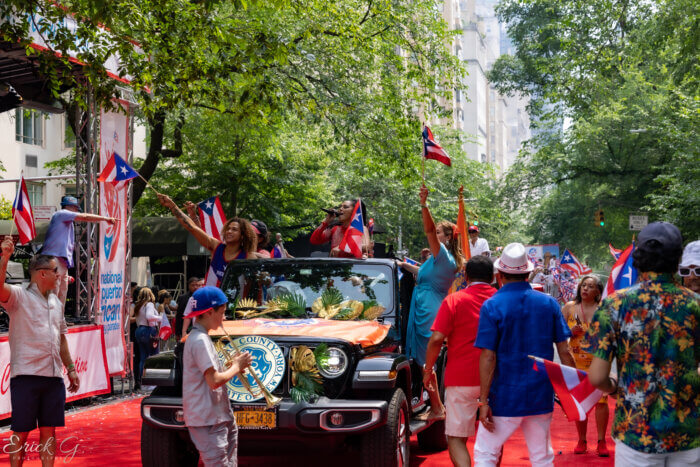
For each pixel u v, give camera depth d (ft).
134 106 48.65
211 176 83.41
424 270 27.68
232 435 19.16
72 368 25.16
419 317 27.45
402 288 29.86
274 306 26.03
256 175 84.28
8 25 35.58
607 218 148.87
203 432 18.42
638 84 128.26
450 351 21.79
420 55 69.10
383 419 22.11
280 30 58.03
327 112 62.80
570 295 105.09
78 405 44.98
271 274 27.61
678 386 13.23
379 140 64.64
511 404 18.43
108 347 47.11
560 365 17.07
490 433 18.80
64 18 40.42
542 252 138.41
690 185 88.94
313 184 89.15
